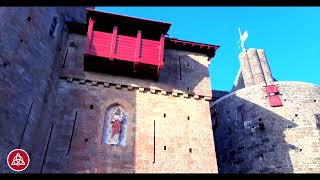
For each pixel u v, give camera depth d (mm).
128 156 14977
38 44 15258
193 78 18734
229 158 25312
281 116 24016
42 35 15703
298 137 22953
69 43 18000
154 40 18016
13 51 13477
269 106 24672
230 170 24781
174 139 16078
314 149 22391
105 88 16875
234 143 25328
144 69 17109
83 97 16234
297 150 22422
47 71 15586
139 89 17203
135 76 17594
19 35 14023
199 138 16438
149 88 17375
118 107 16516
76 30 18609
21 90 13477
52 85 15828
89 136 15094
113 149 15023
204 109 17641
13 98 12945
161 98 17344
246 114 25469
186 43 19641
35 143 13836
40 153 13977
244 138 24688
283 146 22734
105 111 16156
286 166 21906
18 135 12820
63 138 14750
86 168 14172
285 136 23141
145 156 15164
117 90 17000
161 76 18109
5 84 12688
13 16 13922
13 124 12656
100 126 15531
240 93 26766
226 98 27766
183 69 18969
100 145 14977
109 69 17109
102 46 16812
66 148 14492
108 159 14664
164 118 16672
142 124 16156
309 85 25781
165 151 15586
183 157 15609
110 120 16031
